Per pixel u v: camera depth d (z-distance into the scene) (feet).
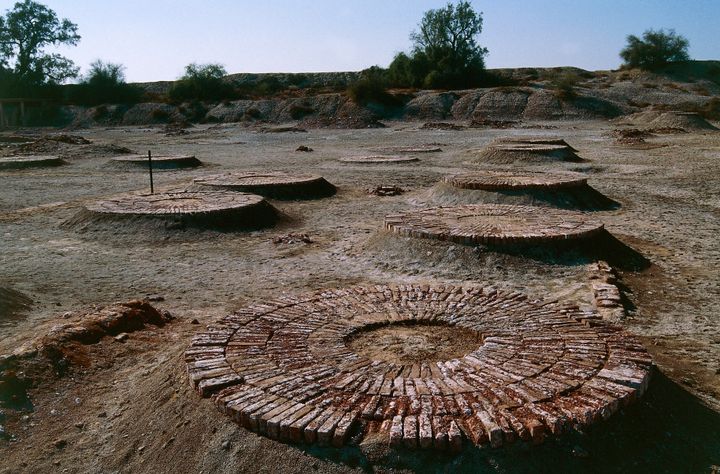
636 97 191.01
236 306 29.71
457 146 118.42
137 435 17.29
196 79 222.28
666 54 233.35
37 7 232.12
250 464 14.84
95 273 36.17
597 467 14.40
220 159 104.27
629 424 15.76
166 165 90.84
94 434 18.06
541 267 33.81
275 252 40.88
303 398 16.33
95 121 206.18
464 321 21.62
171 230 45.16
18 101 209.87
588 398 15.96
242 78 275.59
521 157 89.92
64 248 42.45
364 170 85.92
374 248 38.99
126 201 52.80
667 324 26.32
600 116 171.83
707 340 24.35
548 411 15.34
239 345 19.86
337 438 14.64
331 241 43.91
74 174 85.61
